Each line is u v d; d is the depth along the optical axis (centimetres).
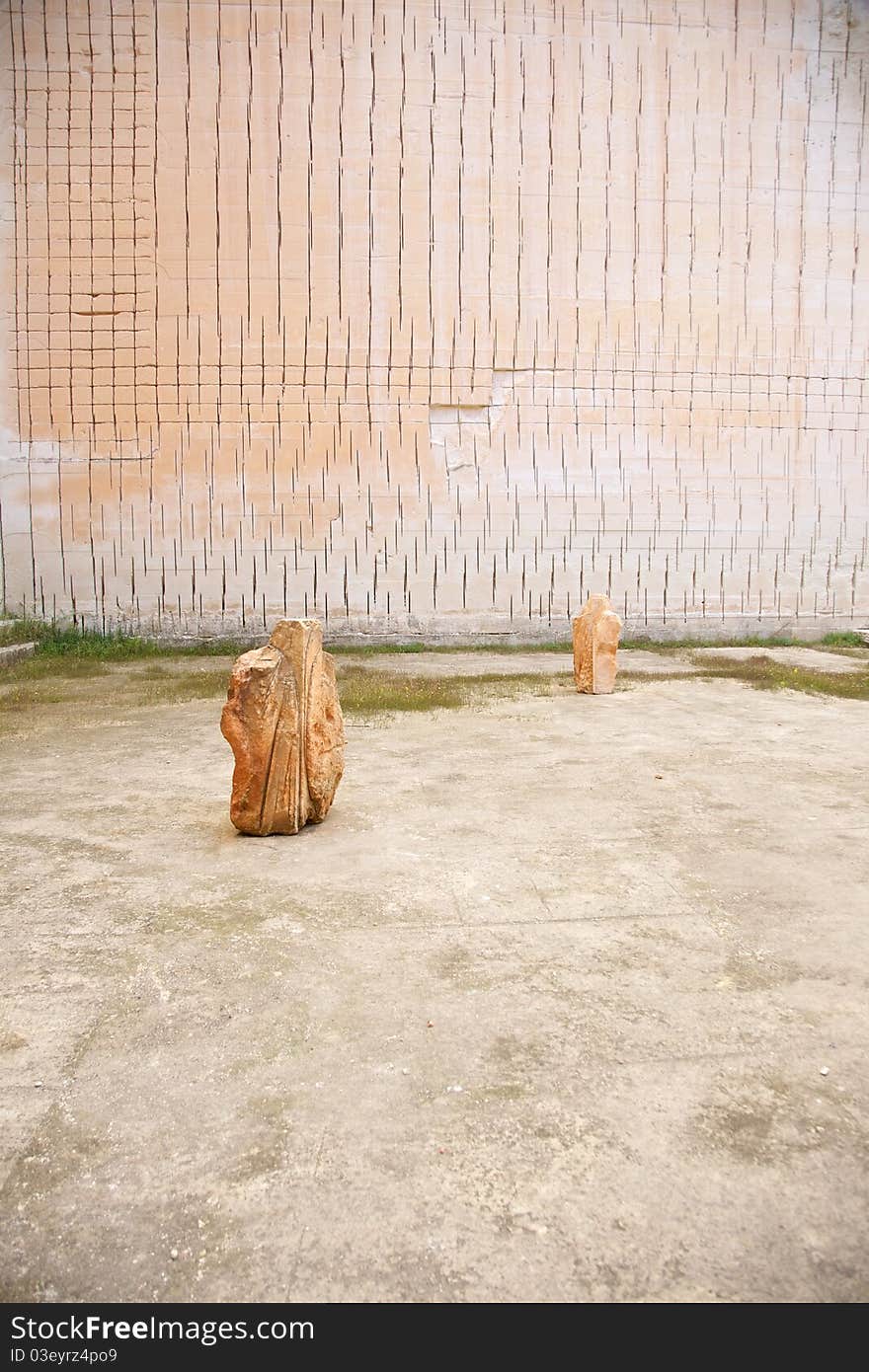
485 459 1268
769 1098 228
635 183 1259
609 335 1273
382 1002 273
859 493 1328
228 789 515
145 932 322
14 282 1202
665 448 1295
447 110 1227
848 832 433
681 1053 247
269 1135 213
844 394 1320
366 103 1215
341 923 329
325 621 1263
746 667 1033
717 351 1290
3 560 1227
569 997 276
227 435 1231
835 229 1298
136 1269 177
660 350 1281
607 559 1299
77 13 1180
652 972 292
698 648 1259
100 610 1238
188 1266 178
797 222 1289
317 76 1207
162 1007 270
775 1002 274
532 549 1285
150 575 1239
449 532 1270
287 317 1227
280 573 1252
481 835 429
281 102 1206
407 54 1216
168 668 1052
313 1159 206
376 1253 180
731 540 1316
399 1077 235
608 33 1240
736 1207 192
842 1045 251
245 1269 177
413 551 1268
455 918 334
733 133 1268
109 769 562
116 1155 207
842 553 1334
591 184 1254
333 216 1222
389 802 484
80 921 331
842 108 1283
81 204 1198
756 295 1291
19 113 1187
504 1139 212
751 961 300
